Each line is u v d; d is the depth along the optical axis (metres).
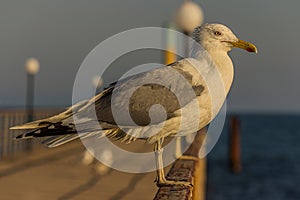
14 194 12.88
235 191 43.22
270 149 95.12
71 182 14.63
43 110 26.48
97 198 12.55
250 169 61.53
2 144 20.34
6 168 17.06
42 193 13.09
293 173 58.12
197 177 8.65
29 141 22.94
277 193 42.88
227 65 7.13
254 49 7.36
